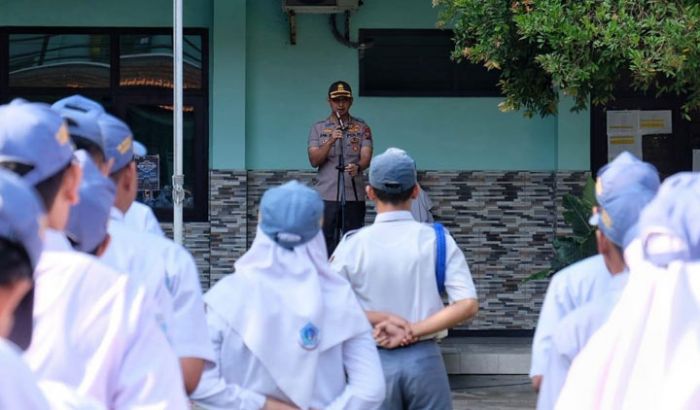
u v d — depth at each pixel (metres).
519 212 19.05
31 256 3.84
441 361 8.68
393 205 8.75
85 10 18.86
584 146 18.78
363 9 18.92
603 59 13.35
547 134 19.06
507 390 16.28
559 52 13.59
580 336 6.04
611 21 12.86
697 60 12.91
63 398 4.00
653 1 12.99
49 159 4.45
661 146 19.03
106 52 19.00
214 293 6.86
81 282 4.47
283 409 6.76
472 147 19.06
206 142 19.03
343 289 7.05
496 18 14.34
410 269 8.59
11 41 18.89
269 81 18.91
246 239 18.78
